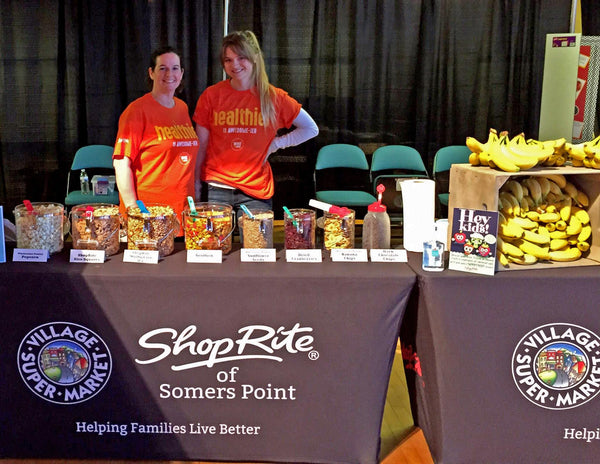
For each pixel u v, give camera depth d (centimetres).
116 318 189
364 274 187
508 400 192
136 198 277
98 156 506
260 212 211
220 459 200
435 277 186
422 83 553
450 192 212
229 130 276
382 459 207
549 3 541
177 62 269
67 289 187
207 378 193
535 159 190
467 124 567
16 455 201
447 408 192
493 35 549
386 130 561
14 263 194
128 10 521
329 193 495
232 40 264
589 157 198
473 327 188
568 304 187
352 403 194
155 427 197
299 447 197
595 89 212
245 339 190
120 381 193
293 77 545
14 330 191
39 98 534
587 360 190
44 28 520
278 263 198
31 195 550
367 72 548
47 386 195
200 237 201
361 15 535
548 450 195
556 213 203
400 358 285
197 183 294
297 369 192
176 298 187
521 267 196
